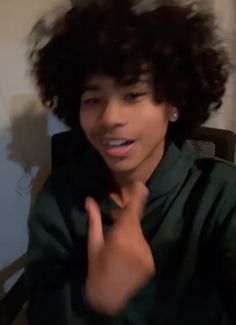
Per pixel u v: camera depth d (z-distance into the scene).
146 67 0.61
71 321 0.68
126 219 0.56
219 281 0.68
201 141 0.89
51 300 0.70
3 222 1.13
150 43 0.61
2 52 0.98
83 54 0.63
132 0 0.65
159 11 0.65
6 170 1.09
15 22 0.97
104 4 0.65
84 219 0.74
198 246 0.68
